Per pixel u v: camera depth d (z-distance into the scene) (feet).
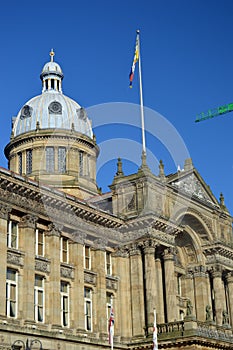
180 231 219.20
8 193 168.14
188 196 227.61
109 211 215.92
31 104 266.57
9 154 262.06
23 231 173.78
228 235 248.52
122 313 202.28
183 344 185.88
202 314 228.63
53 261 180.55
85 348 182.19
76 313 184.85
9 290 166.50
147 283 200.85
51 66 284.41
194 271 235.20
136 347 195.42
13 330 159.33
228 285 241.96
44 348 167.84
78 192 237.04
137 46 216.54
